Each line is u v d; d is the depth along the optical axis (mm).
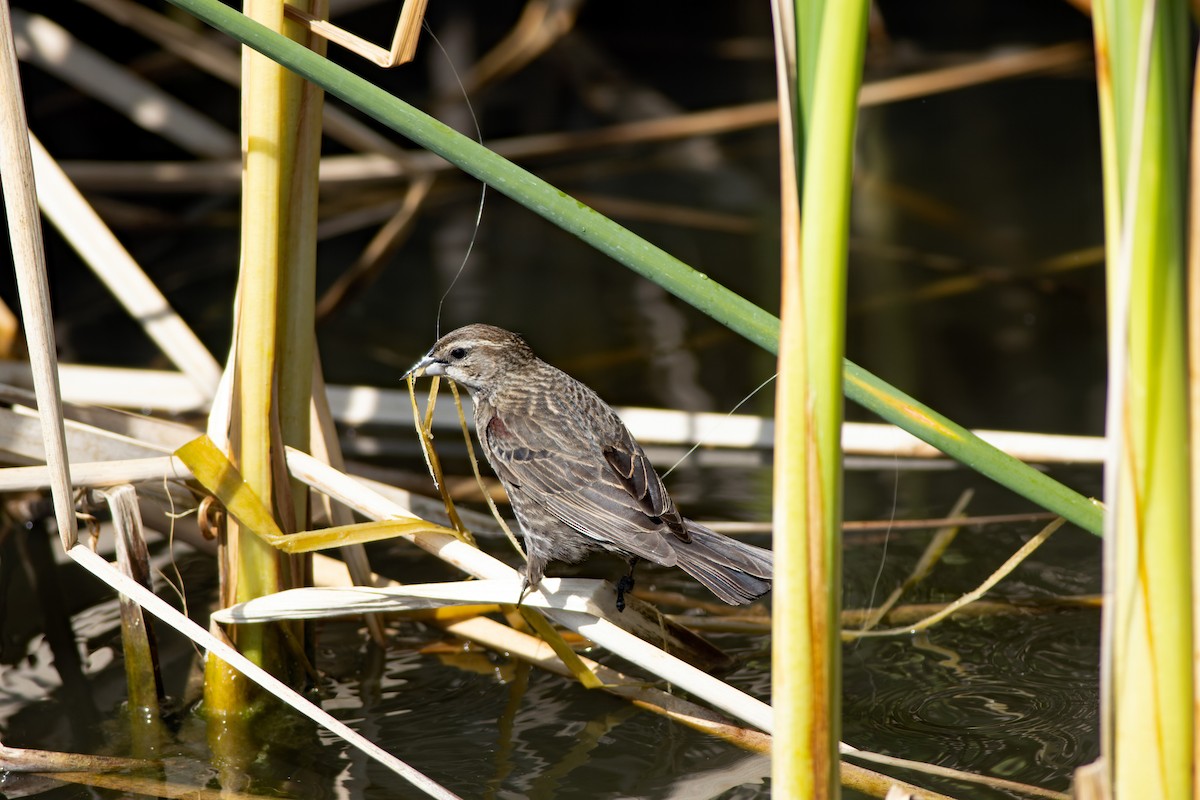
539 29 21609
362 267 17438
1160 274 4719
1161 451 4812
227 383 8219
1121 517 4949
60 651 10070
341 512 9227
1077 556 11367
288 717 8992
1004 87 24562
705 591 11023
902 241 19828
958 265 18797
